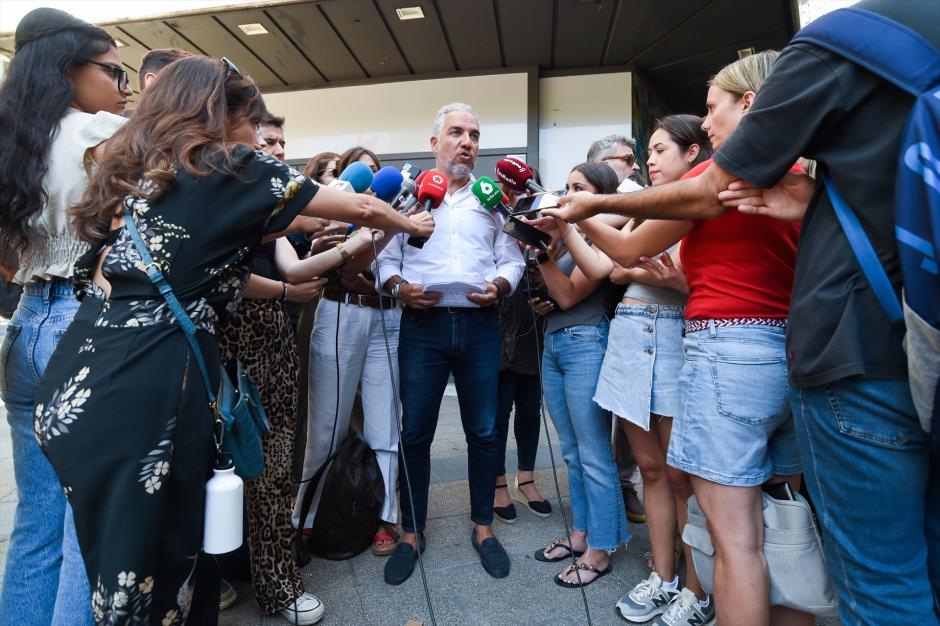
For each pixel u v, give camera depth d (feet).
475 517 8.05
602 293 7.64
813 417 3.68
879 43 3.18
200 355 4.00
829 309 3.44
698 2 15.56
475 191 7.49
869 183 3.28
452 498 10.11
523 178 6.99
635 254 5.37
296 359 6.88
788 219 3.97
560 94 20.11
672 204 4.36
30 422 4.61
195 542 3.95
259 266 6.47
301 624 6.41
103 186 4.02
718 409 4.69
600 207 4.88
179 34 17.52
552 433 14.11
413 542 7.72
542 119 20.24
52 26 4.70
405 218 5.31
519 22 16.96
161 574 3.82
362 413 9.21
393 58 19.29
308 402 8.50
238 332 6.13
